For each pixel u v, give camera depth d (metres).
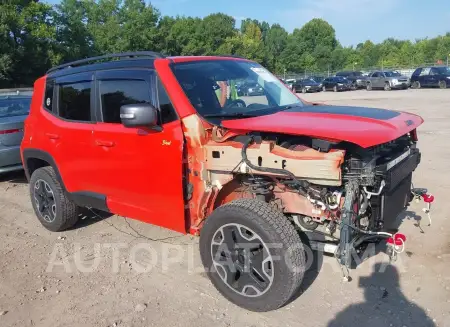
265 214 3.21
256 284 3.34
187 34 60.44
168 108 3.78
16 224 5.78
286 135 3.38
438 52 70.50
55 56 34.38
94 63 4.68
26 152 5.38
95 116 4.45
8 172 8.15
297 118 3.48
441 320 3.24
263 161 3.25
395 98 24.36
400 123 3.40
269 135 3.39
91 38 43.50
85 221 5.66
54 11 38.84
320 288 3.75
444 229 4.77
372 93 31.70
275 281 3.21
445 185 6.36
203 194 3.61
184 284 3.97
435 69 32.19
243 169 3.34
